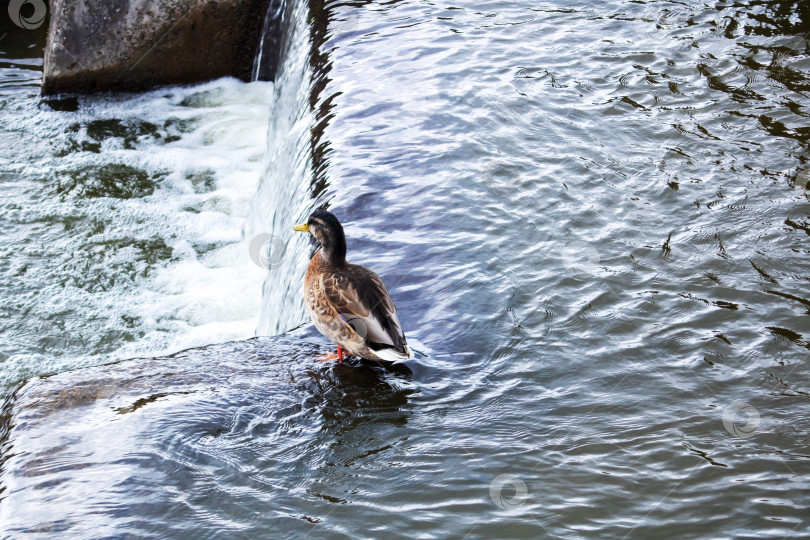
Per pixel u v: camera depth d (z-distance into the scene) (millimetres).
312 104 7848
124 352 7344
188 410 4113
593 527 3447
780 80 7738
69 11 11094
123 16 11180
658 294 5129
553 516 3504
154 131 10828
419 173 6406
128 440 3891
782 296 5098
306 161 7035
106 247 8758
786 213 5914
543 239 5672
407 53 8391
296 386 4340
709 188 6250
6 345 7332
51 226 9031
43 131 10719
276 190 8094
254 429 4023
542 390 4340
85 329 7602
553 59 8250
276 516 3523
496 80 7844
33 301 7910
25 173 9883
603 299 5078
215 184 9930
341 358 4566
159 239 8930
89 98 11461
